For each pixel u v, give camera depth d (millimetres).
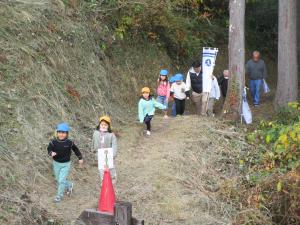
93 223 6559
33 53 11062
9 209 7445
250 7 20281
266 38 20453
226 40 18781
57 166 8258
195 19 16922
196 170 9617
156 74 14734
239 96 12375
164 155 10008
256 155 10445
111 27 14148
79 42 12625
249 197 8719
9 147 8727
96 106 11883
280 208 8625
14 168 8391
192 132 11227
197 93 13141
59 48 11883
